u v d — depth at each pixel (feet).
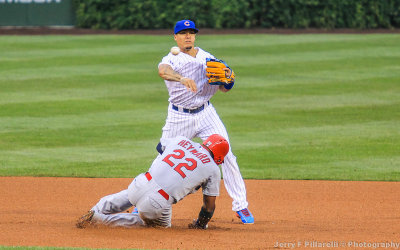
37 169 111.04
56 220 76.02
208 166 67.51
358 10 311.47
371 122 148.25
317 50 246.27
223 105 164.96
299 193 97.30
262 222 78.64
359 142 130.93
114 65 215.10
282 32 296.92
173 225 73.97
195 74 75.77
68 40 266.16
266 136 135.74
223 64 75.20
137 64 217.36
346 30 307.37
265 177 107.34
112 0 301.63
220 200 93.86
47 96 171.73
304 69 211.00
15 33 284.61
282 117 152.87
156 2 302.45
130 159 118.11
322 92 180.04
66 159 117.91
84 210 85.20
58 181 103.71
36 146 127.03
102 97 171.83
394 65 217.77
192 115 77.30
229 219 81.25
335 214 84.17
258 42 262.88
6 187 99.60
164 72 70.74
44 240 63.41
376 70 209.87
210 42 261.24
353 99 171.63
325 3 310.65
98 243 62.18
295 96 175.01
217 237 66.08
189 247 60.70
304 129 141.69
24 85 184.24
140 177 68.13
